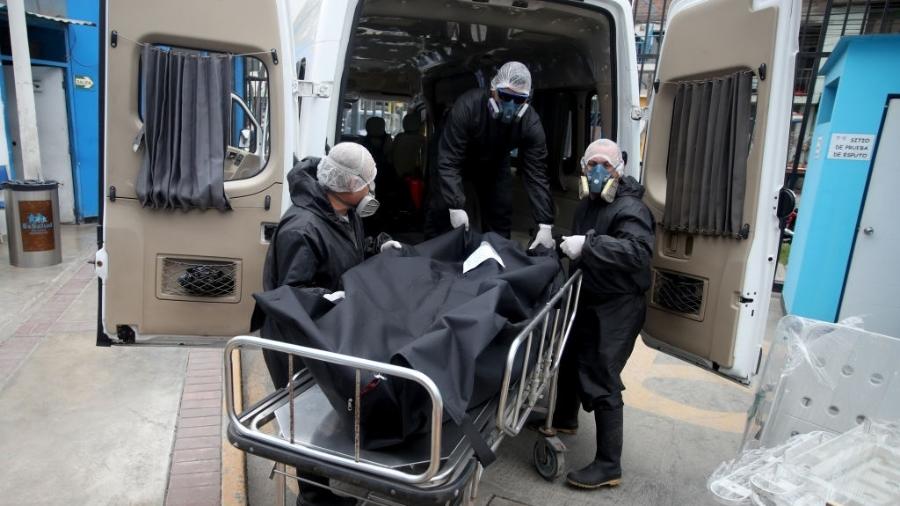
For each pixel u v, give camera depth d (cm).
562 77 420
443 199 357
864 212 543
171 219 267
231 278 277
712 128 286
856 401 221
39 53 794
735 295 279
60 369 410
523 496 308
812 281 573
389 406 176
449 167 328
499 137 332
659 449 363
